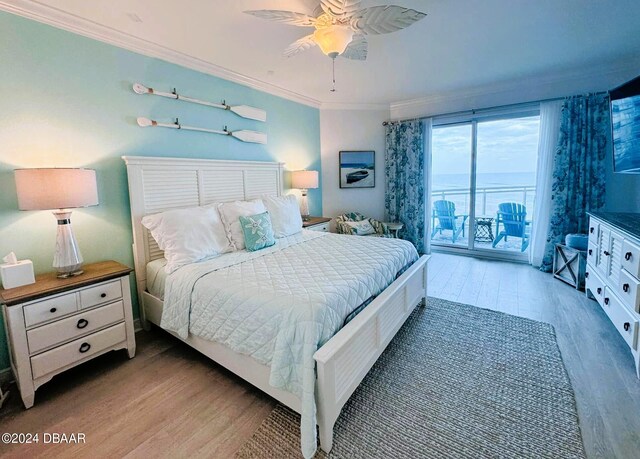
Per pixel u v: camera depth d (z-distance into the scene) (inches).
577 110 134.4
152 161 99.3
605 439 55.3
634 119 94.3
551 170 145.6
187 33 91.8
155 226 91.7
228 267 83.4
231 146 131.6
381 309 73.8
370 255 93.7
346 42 74.9
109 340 79.8
